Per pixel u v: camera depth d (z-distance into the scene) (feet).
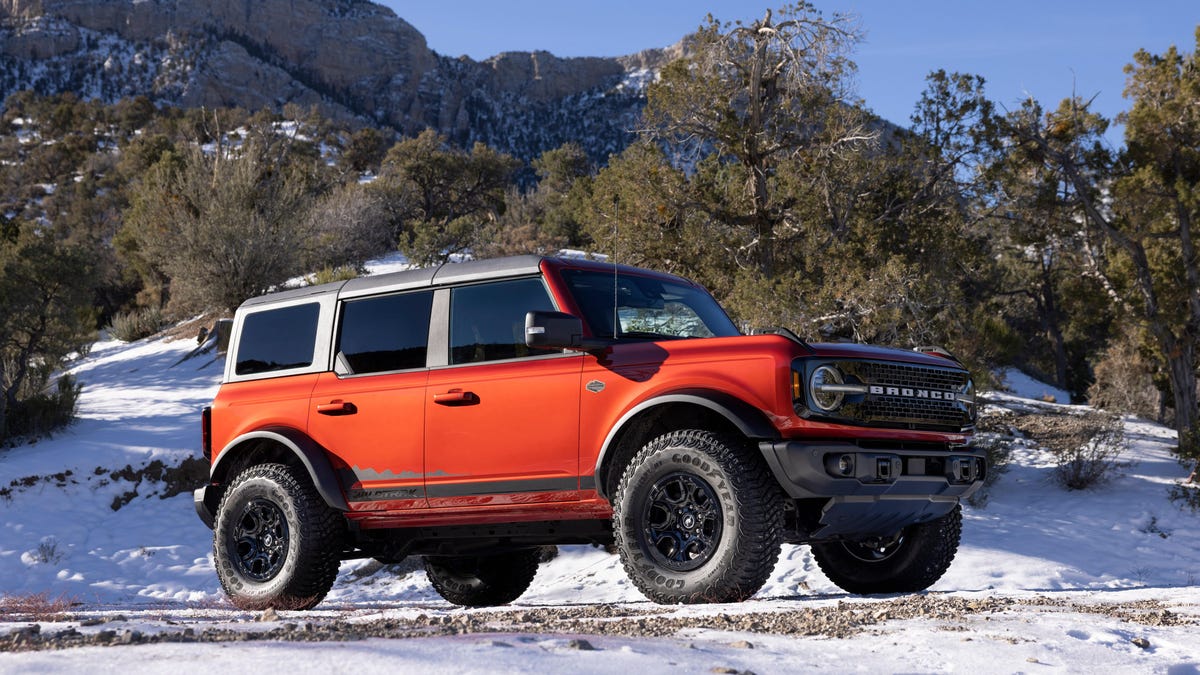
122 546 66.13
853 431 17.57
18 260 90.53
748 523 16.70
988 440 79.56
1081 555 55.11
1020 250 114.93
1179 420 95.45
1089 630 11.79
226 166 132.36
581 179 208.74
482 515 19.76
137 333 146.61
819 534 18.29
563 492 18.75
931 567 21.33
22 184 484.74
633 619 13.38
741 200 78.07
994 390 111.96
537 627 12.01
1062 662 9.65
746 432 17.01
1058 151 87.81
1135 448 87.61
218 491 23.07
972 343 77.51
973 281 92.02
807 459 16.79
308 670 7.50
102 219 340.59
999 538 56.90
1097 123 92.02
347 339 21.66
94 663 7.64
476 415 19.58
